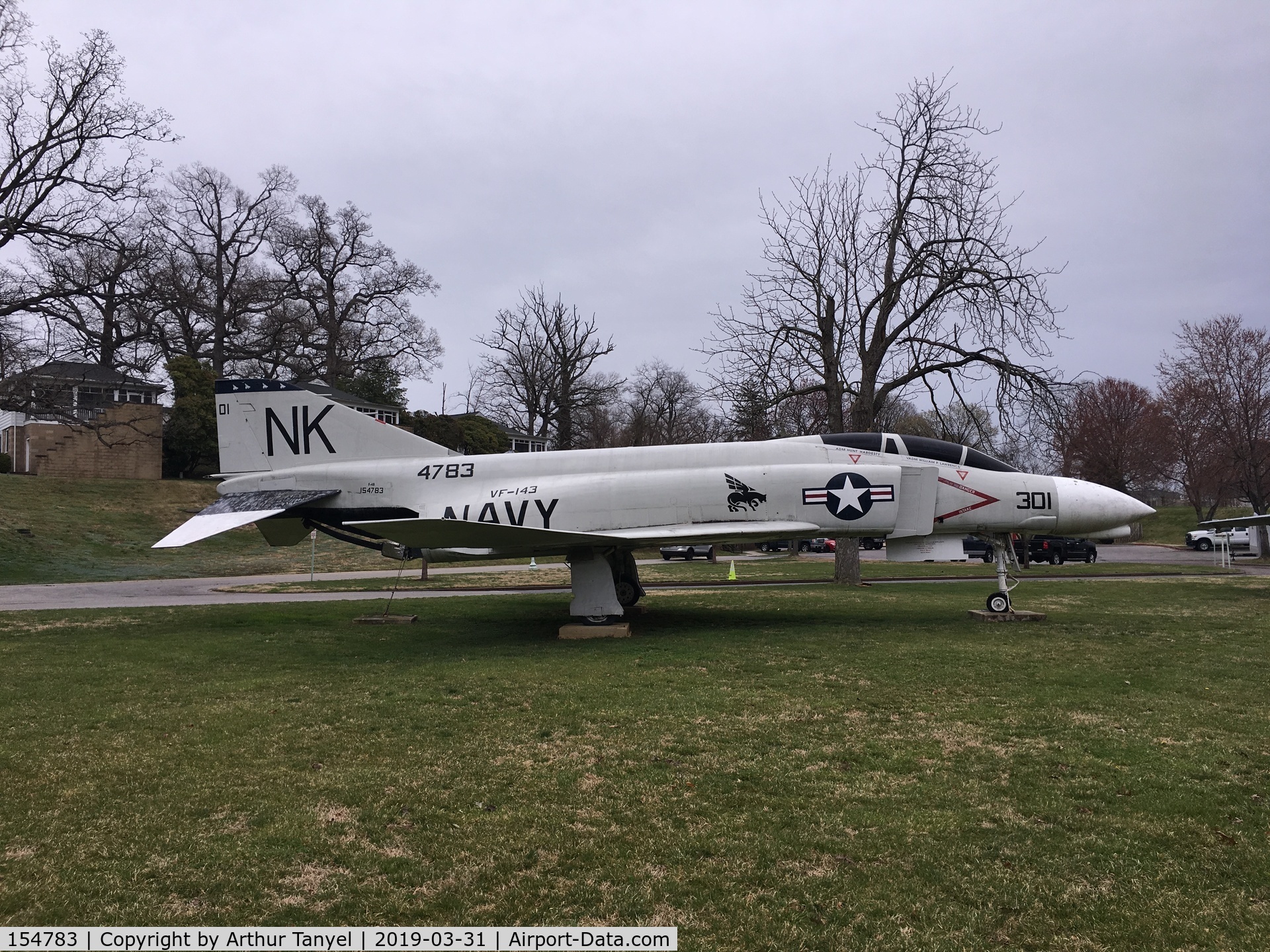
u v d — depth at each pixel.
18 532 29.47
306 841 4.24
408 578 24.17
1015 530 12.59
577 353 54.88
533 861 4.04
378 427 13.31
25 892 3.69
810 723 6.43
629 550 13.33
